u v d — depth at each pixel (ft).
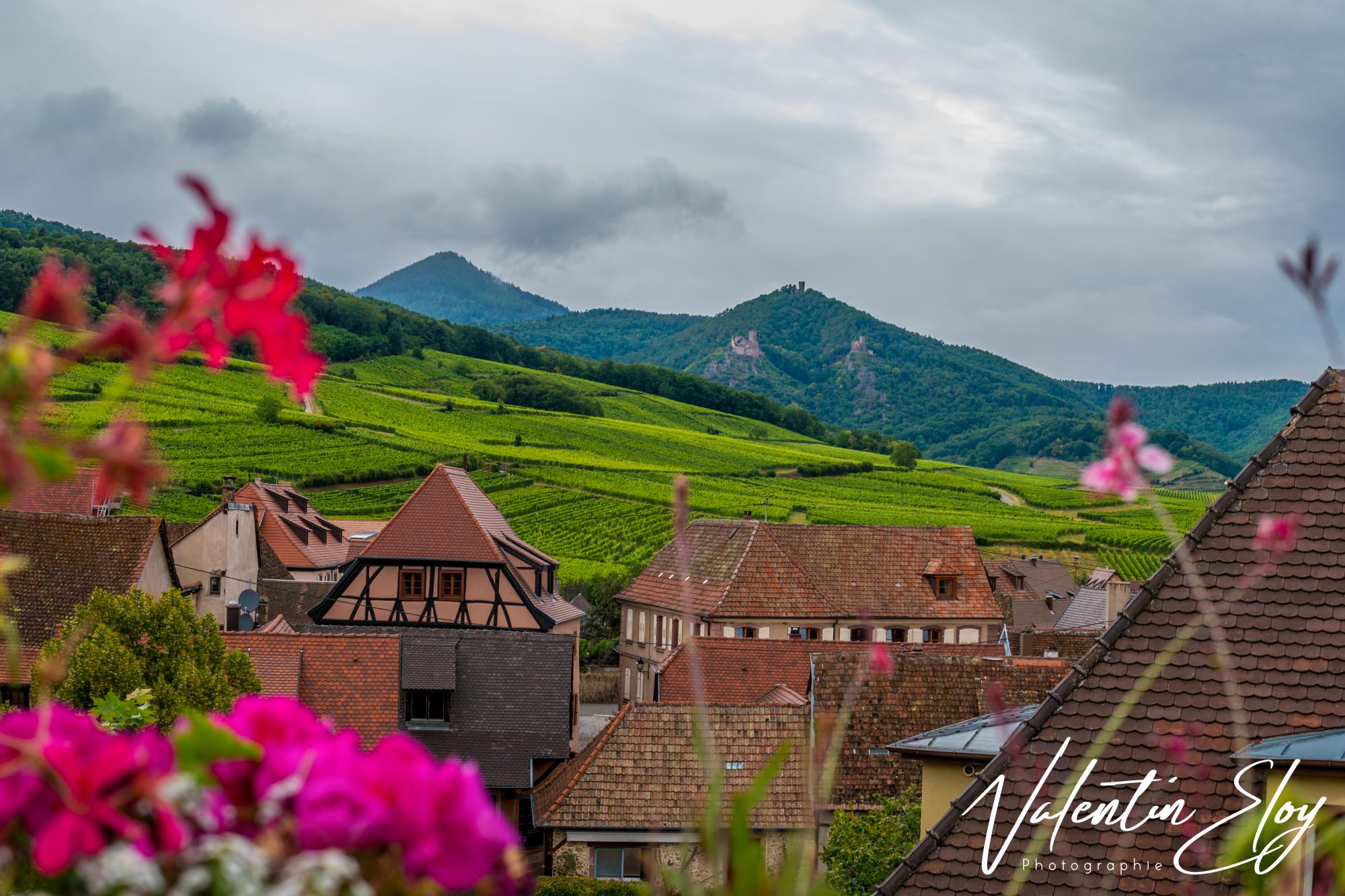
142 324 5.80
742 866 8.21
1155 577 28.60
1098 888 25.99
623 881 73.10
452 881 6.38
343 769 6.84
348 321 622.13
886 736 76.38
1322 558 27.89
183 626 65.62
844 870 53.06
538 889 70.85
